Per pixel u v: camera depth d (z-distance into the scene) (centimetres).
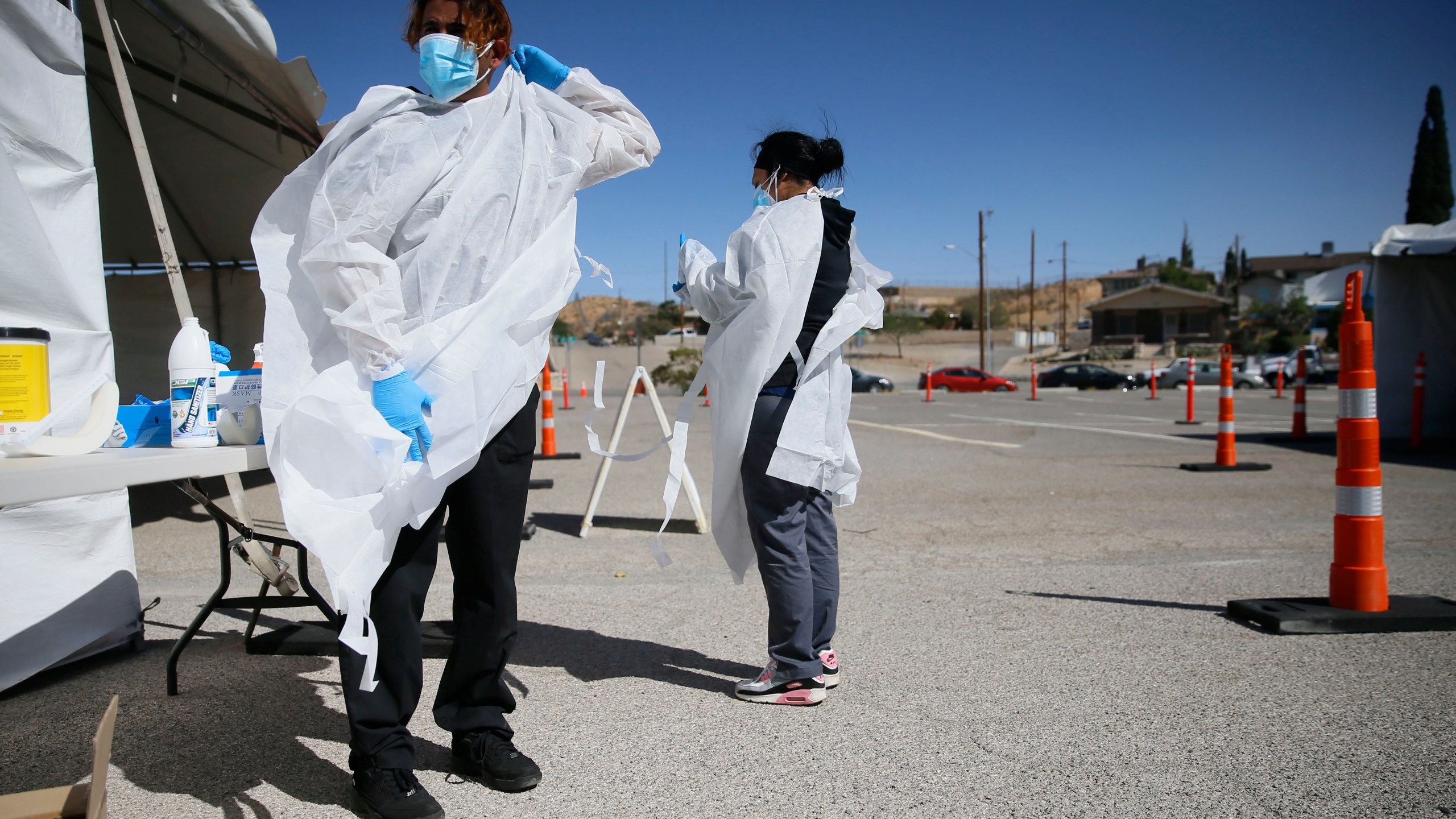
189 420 189
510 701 228
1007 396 2519
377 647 193
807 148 279
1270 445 1038
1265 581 419
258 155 753
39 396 167
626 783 222
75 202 292
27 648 277
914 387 3819
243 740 247
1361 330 346
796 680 271
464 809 210
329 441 177
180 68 509
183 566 457
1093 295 12131
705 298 280
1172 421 1444
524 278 202
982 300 4494
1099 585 413
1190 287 7619
